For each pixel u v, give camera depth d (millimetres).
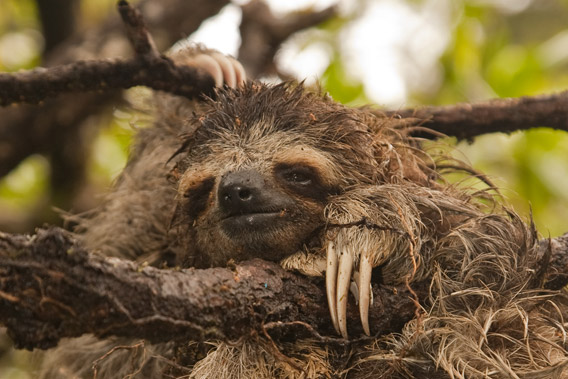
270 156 7738
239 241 7488
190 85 8844
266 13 14531
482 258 7527
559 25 22578
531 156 13844
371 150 8312
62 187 14508
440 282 7418
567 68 15555
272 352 6258
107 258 5176
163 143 11578
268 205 7441
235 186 7410
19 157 13039
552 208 14078
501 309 7297
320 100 8703
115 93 12547
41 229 4984
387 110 9930
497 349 7340
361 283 6836
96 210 12203
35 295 4887
